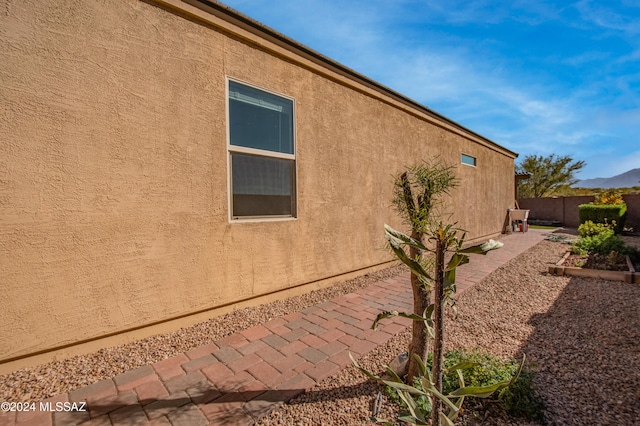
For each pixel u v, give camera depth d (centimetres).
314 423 189
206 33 338
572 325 338
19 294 233
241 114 376
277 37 398
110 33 272
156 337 302
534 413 190
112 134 274
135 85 287
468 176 916
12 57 228
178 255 317
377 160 579
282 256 417
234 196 370
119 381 230
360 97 541
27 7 233
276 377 236
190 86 325
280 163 420
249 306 383
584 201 1498
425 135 717
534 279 536
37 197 239
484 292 467
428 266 186
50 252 245
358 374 242
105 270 272
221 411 197
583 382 230
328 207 484
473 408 202
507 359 263
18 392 212
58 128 247
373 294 450
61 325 251
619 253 636
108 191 272
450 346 289
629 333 312
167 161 309
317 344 292
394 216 618
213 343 293
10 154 228
